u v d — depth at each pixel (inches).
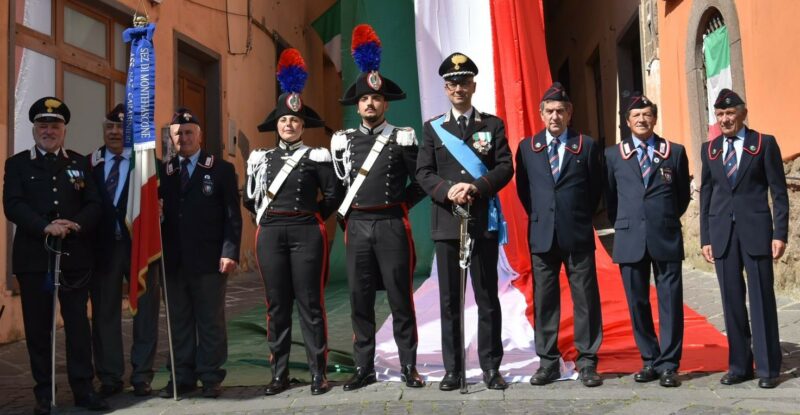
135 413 184.2
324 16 504.4
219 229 205.5
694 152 366.3
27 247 189.8
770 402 171.2
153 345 204.8
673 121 401.1
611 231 500.7
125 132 204.4
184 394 202.1
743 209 192.7
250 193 205.2
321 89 621.6
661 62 418.6
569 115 207.8
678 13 388.2
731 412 163.9
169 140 214.7
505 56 313.3
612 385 194.1
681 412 164.7
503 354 205.6
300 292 199.8
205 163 206.7
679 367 206.2
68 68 313.9
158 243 198.7
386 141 202.2
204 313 202.2
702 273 352.8
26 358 251.3
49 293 190.7
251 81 484.7
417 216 377.4
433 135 199.8
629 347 223.6
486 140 195.8
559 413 167.5
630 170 202.7
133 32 207.2
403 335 200.8
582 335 199.3
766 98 293.6
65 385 217.8
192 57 422.3
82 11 323.9
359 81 203.8
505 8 316.2
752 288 191.2
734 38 317.7
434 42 322.3
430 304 268.2
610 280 278.8
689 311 260.7
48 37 302.0
